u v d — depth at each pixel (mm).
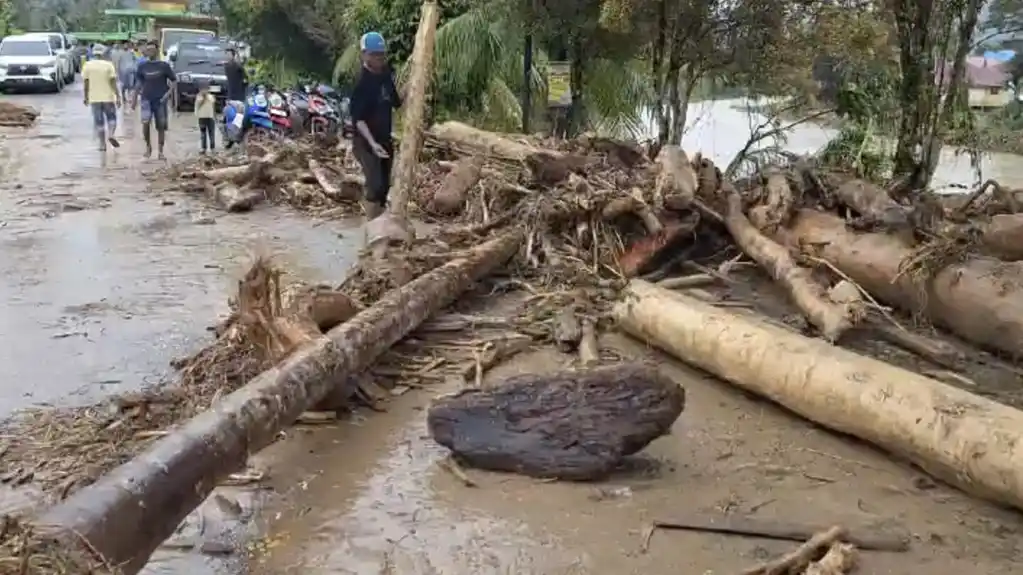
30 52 32469
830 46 11234
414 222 10836
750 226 8820
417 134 10047
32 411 5480
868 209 8305
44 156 16547
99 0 77812
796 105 12656
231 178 12711
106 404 5566
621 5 11539
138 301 7758
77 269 8773
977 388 6117
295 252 9719
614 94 15664
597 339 6934
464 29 15445
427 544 4199
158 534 3729
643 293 6805
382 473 4887
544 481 4828
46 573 3031
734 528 4359
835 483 4848
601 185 9648
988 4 10438
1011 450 4402
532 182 10375
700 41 11938
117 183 13750
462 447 4918
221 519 4379
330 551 4129
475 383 6062
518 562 4066
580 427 4898
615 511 4531
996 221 7629
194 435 4121
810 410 5395
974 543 4277
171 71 16453
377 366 6320
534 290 8102
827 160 11477
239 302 5852
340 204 12164
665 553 4156
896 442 4934
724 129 19406
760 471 4973
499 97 15836
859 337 7000
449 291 7305
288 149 13953
